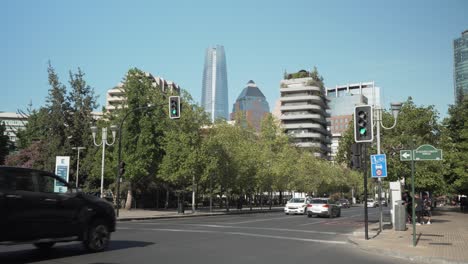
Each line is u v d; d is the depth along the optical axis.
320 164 83.06
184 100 42.09
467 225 24.95
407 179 26.02
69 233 11.56
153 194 54.81
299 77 138.12
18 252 12.27
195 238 16.62
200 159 40.41
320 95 133.62
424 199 26.84
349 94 172.50
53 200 11.23
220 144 44.62
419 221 26.48
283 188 67.06
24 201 10.54
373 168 20.08
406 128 25.95
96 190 48.44
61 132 48.53
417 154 14.74
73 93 49.72
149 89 44.25
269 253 12.76
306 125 129.50
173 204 58.84
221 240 16.06
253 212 48.91
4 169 10.45
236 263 10.80
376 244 15.05
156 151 43.47
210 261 11.00
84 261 10.62
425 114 26.39
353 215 42.16
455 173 40.41
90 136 48.47
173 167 40.00
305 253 12.99
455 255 12.42
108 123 45.72
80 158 48.22
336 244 15.73
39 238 10.84
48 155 46.78
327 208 34.84
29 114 55.84
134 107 42.94
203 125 42.59
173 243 14.79
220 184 47.78
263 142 66.56
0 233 10.03
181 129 41.28
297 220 30.48
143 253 12.18
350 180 96.19
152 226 22.86
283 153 65.25
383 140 26.22
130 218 29.66
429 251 13.25
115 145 42.78
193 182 41.00
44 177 11.32
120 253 12.14
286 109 132.00
